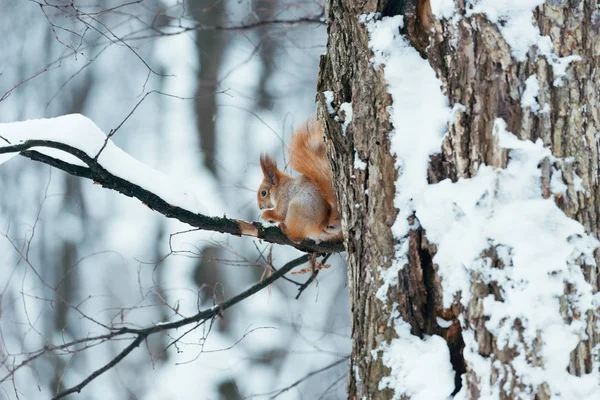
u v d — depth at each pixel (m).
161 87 20.56
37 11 21.42
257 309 15.52
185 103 20.33
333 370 15.02
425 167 4.90
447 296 4.70
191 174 16.52
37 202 19.33
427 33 5.09
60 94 20.89
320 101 5.70
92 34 15.55
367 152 5.21
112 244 18.42
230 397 13.77
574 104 4.67
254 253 15.73
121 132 20.92
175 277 15.69
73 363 15.13
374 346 4.98
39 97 20.67
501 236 4.52
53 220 19.08
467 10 4.82
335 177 5.66
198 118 16.80
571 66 4.69
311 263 7.45
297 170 7.69
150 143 20.52
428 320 4.89
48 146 5.77
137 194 6.16
